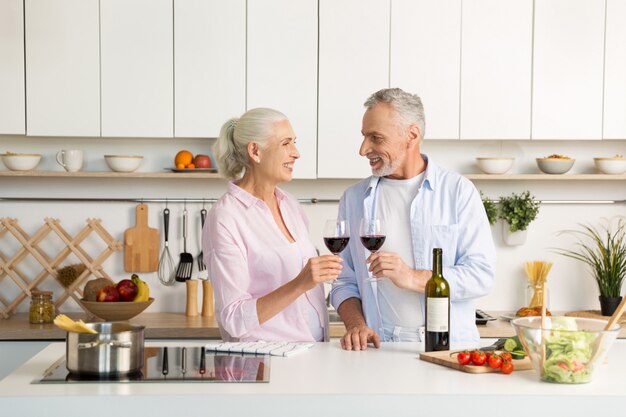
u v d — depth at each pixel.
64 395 1.70
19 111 3.63
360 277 2.60
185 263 3.93
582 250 4.10
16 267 3.93
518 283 4.07
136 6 3.65
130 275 3.96
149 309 3.96
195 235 3.98
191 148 3.96
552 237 4.10
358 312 2.51
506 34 3.75
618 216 4.11
